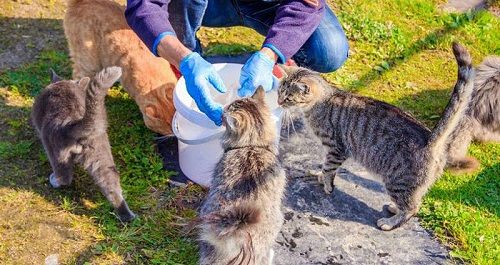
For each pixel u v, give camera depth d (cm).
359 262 159
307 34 167
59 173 160
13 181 167
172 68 177
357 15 238
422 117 203
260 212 125
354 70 218
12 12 222
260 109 143
